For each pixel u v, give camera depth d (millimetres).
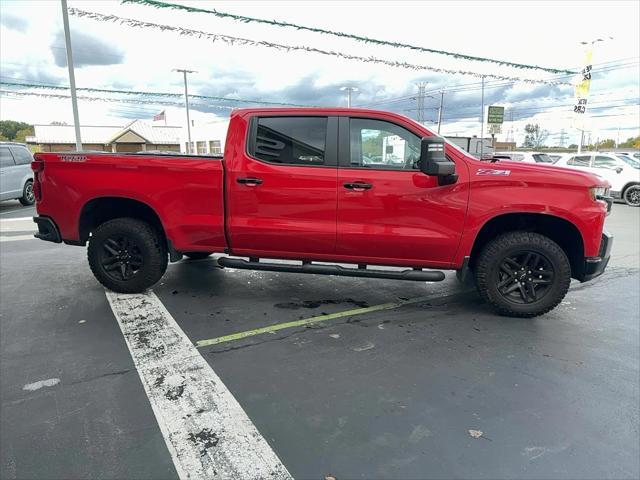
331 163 4168
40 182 4719
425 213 4059
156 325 4008
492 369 3248
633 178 14078
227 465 2238
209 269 5922
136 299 4699
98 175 4527
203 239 4488
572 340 3777
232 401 2803
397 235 4098
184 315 4262
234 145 4301
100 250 4727
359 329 3979
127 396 2850
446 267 4199
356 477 2156
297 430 2516
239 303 4621
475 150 16766
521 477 2162
